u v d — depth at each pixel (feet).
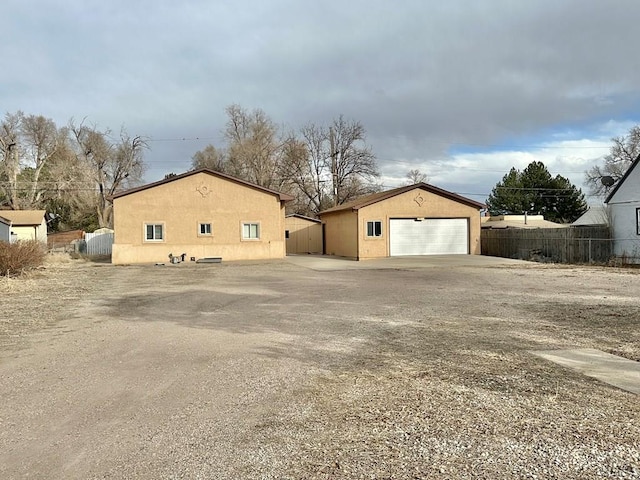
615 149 169.48
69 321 30.48
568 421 13.39
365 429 13.19
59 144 164.96
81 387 17.30
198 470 11.00
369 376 18.15
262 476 10.66
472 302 35.83
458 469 10.78
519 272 60.49
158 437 12.89
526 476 10.40
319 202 163.53
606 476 10.33
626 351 21.15
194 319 30.73
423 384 17.03
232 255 87.71
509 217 146.30
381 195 95.91
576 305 33.71
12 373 19.16
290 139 162.91
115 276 61.16
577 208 184.03
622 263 72.79
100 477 10.77
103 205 168.86
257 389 16.83
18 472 11.05
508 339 23.71
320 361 20.40
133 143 170.91
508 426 13.14
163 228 84.99
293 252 116.67
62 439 12.86
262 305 36.04
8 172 155.22
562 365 19.04
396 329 26.61
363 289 44.91
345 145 161.58
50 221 172.35
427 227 91.56
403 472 10.71
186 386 17.25
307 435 12.86
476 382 17.11
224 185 87.61
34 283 52.34
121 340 24.90
